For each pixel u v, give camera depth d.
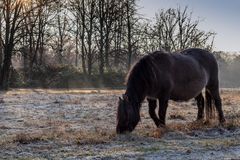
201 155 11.23
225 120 17.45
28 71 61.88
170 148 12.13
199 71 16.28
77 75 62.41
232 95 36.72
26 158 11.20
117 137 13.80
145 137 13.97
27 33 57.44
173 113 21.19
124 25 68.19
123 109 14.13
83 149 12.23
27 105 26.66
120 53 69.50
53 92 42.53
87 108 24.81
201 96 17.67
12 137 14.73
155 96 15.12
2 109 24.22
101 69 64.94
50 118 20.36
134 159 10.80
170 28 77.38
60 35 70.12
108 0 67.31
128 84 14.52
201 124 16.22
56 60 77.75
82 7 67.19
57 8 63.78
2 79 54.03
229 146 12.42
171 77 15.26
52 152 11.91
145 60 14.77
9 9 54.66
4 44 55.16
